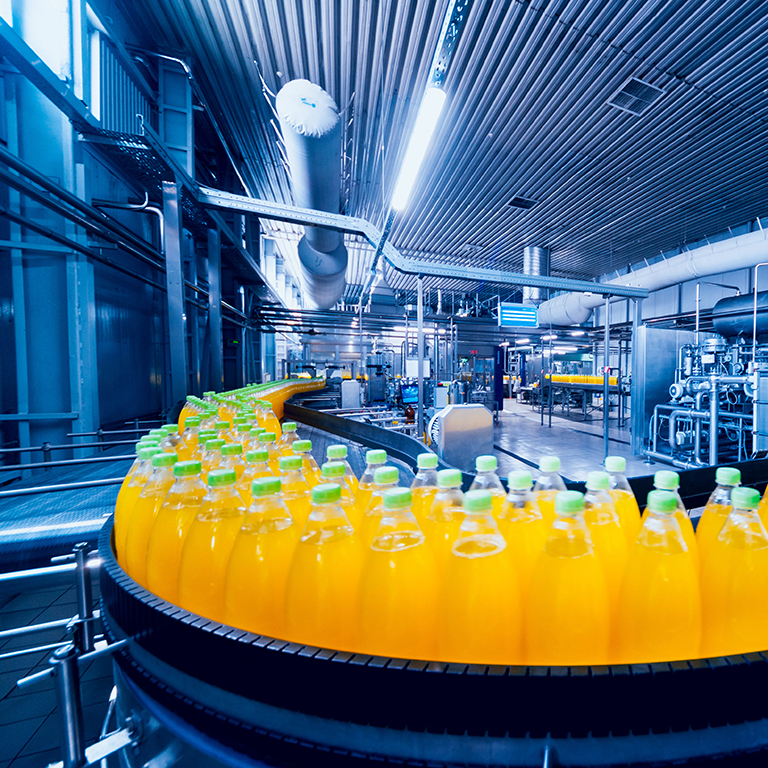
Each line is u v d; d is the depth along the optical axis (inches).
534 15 106.4
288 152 106.6
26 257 97.8
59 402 102.5
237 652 14.7
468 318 387.2
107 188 117.2
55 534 41.3
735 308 210.4
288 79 121.7
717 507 21.8
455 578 15.4
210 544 18.8
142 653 17.8
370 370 325.7
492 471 24.8
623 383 326.0
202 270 178.5
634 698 12.8
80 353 103.6
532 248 300.8
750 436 191.6
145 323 147.5
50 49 72.7
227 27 104.0
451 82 128.8
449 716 12.9
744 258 219.0
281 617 16.9
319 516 16.7
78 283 103.0
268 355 374.0
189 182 96.9
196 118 157.2
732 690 13.3
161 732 17.4
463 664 13.2
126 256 134.2
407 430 191.9
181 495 21.3
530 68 125.1
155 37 106.6
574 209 234.2
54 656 19.7
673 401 191.2
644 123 154.4
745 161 183.8
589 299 299.1
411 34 108.6
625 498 25.0
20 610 68.9
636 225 260.2
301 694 13.9
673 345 215.5
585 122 153.3
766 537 16.5
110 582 20.3
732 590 16.4
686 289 343.0
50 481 58.0
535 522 19.4
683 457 189.5
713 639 16.7
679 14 107.7
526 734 12.8
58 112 96.1
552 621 14.9
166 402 160.4
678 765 12.9
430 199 216.4
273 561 17.2
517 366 558.3
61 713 19.8
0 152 58.6
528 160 179.3
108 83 87.0
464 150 170.2
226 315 203.9
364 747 13.5
